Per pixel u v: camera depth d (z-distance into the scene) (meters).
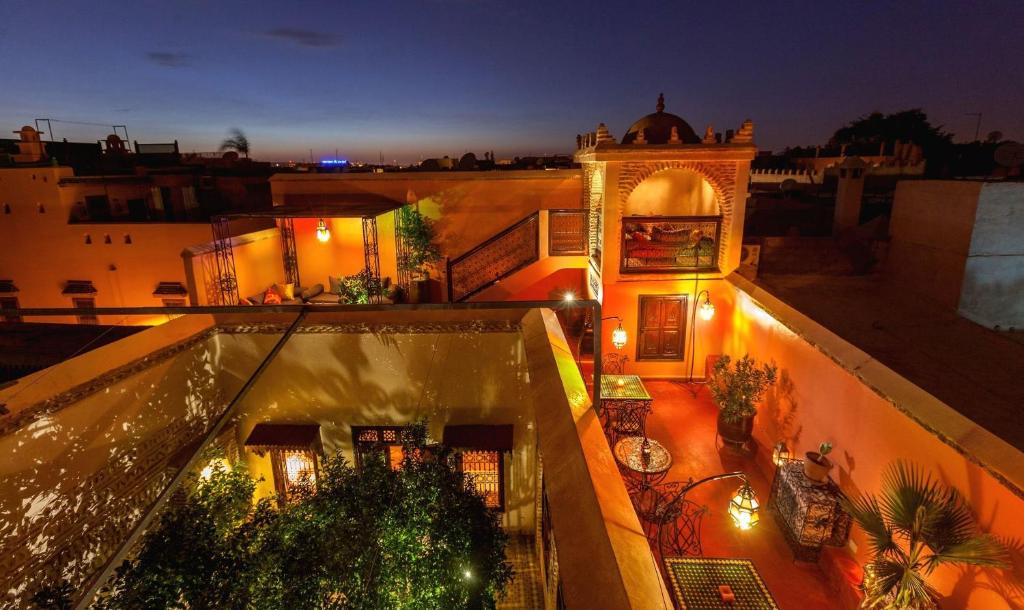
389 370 7.07
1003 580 4.61
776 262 11.49
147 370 5.95
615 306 11.82
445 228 14.32
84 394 5.20
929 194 9.66
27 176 15.04
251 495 5.21
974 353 7.07
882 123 30.39
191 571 3.68
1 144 20.06
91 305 15.84
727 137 12.69
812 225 13.64
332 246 14.52
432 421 7.25
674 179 13.93
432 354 7.02
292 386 7.14
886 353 6.99
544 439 4.39
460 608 4.28
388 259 14.59
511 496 7.69
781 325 9.20
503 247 14.02
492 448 6.91
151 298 15.70
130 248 15.43
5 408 4.64
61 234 15.41
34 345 8.38
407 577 4.26
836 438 7.41
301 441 6.95
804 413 8.30
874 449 6.54
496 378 7.11
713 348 12.06
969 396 5.72
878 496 6.43
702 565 5.96
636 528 3.26
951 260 9.10
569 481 3.74
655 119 12.85
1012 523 4.54
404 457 5.11
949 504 5.00
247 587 3.76
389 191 14.24
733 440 9.26
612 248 11.51
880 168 18.81
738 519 6.18
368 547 4.15
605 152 10.87
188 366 6.55
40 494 4.77
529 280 13.16
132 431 5.74
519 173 13.97
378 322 6.93
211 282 11.47
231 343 7.00
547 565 6.32
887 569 5.28
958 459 5.18
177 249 15.36
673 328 12.04
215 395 7.01
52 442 4.88
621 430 9.20
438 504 4.66
